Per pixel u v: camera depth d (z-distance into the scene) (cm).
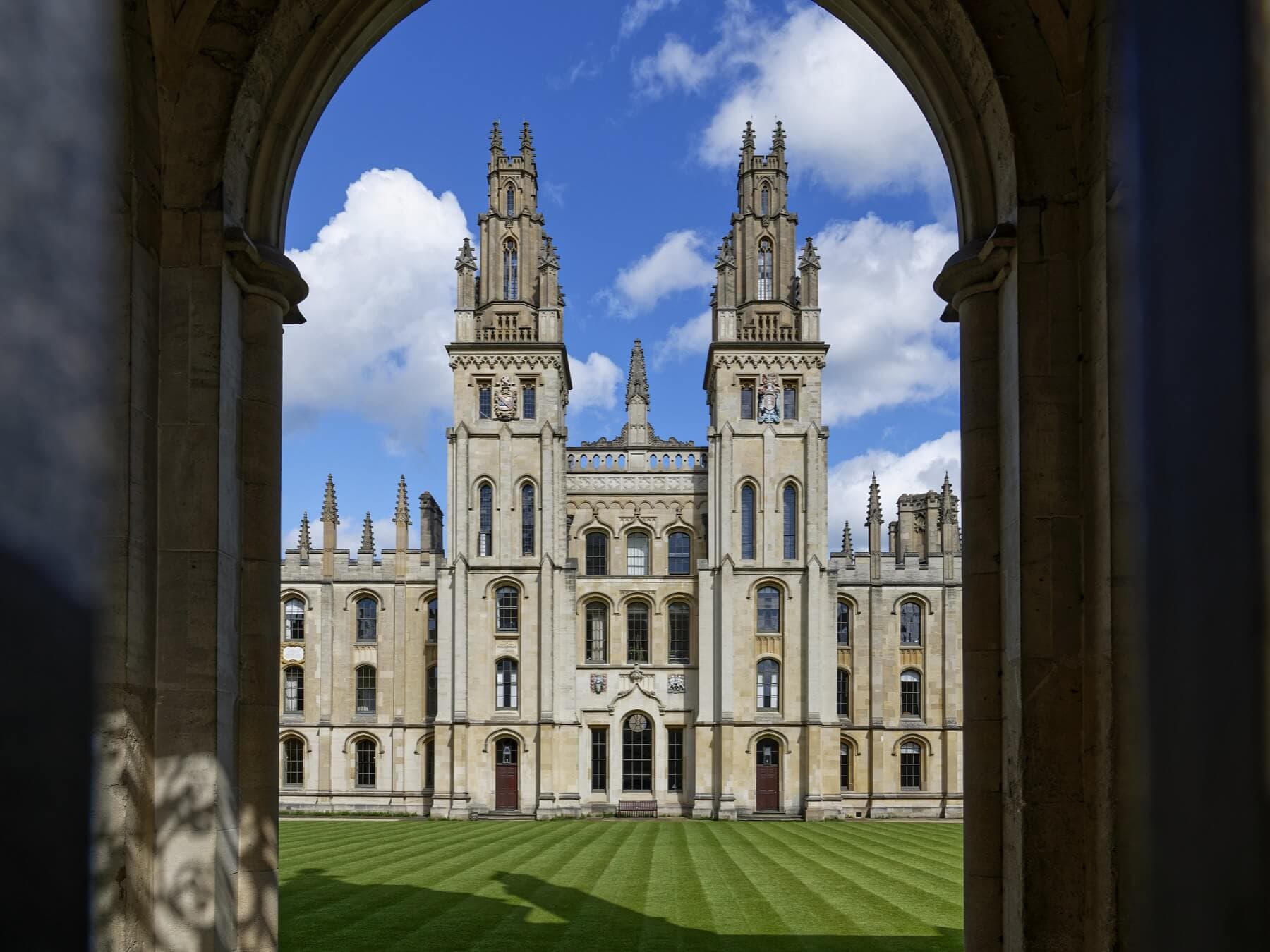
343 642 6900
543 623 6238
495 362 6494
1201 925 218
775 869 2947
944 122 1188
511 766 6212
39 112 215
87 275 221
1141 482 238
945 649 6794
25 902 203
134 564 998
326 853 3416
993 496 1134
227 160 1091
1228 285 226
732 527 6309
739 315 6600
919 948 1767
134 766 979
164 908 1006
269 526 1162
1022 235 1059
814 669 6125
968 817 1115
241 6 1087
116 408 972
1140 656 235
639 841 3944
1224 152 229
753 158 6712
